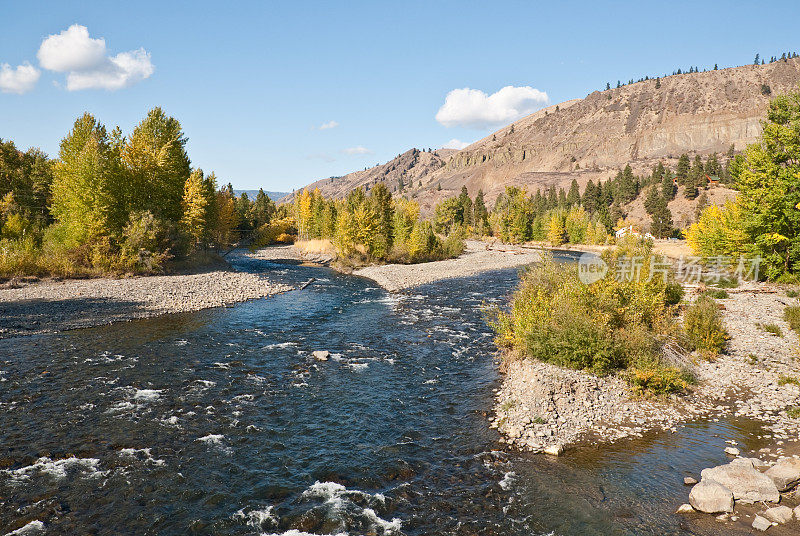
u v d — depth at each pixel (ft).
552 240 379.96
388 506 32.96
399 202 472.03
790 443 40.73
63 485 34.73
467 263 217.36
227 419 47.21
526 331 62.08
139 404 50.06
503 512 31.99
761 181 106.01
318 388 56.54
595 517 31.09
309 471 37.70
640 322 64.34
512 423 45.80
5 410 47.26
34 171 188.34
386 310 106.32
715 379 56.44
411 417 48.39
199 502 33.22
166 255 143.23
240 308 104.12
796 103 102.01
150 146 158.61
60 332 77.00
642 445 41.47
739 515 30.71
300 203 366.63
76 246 134.31
